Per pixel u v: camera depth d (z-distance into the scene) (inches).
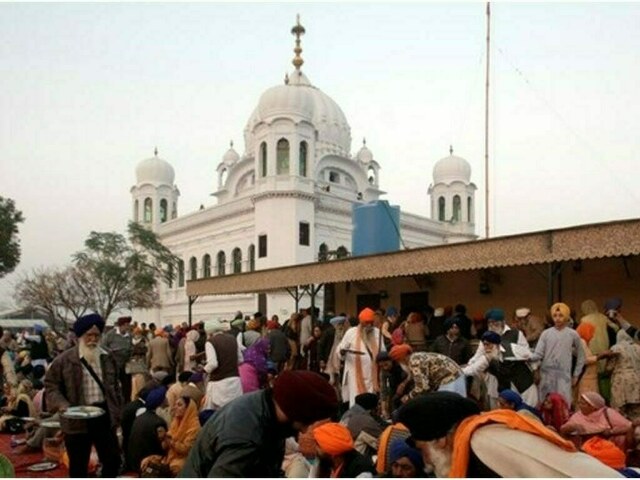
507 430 92.6
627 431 249.0
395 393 303.1
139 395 300.8
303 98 1672.0
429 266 474.9
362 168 2017.7
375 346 338.0
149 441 253.6
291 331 580.7
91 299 1694.1
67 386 230.5
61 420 226.2
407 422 102.0
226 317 1708.9
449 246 459.8
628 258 433.7
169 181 2361.0
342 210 1738.4
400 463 163.8
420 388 194.5
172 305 1967.3
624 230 363.9
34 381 500.4
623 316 433.1
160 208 2309.3
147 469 243.9
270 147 1630.2
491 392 280.7
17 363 582.2
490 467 89.9
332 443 179.8
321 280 586.2
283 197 1596.9
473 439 93.0
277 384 119.0
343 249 1411.2
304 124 1649.9
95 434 230.5
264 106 1672.0
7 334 502.0
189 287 827.4
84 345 236.5
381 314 474.3
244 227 1717.5
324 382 119.8
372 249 692.7
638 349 312.5
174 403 282.5
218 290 764.0
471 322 468.4
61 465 310.2
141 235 1811.0
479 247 439.2
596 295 449.4
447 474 98.9
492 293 515.5
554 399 280.1
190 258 1951.3
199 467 121.0
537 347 299.3
